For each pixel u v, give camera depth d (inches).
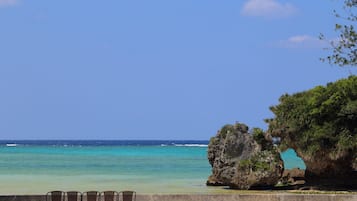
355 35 1225.4
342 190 1493.6
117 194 1085.8
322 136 1528.1
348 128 1521.9
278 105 1683.1
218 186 1737.2
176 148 7869.1
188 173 2524.6
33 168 2837.1
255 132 1662.2
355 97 1555.1
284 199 1089.4
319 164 1576.0
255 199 1094.4
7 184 1920.5
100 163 3361.2
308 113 1577.3
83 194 1090.1
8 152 5423.2
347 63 1238.9
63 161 3572.8
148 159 3961.6
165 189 1702.8
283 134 1636.3
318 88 1609.3
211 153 1750.7
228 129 1727.4
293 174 1729.8
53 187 1806.1
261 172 1558.8
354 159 1486.2
